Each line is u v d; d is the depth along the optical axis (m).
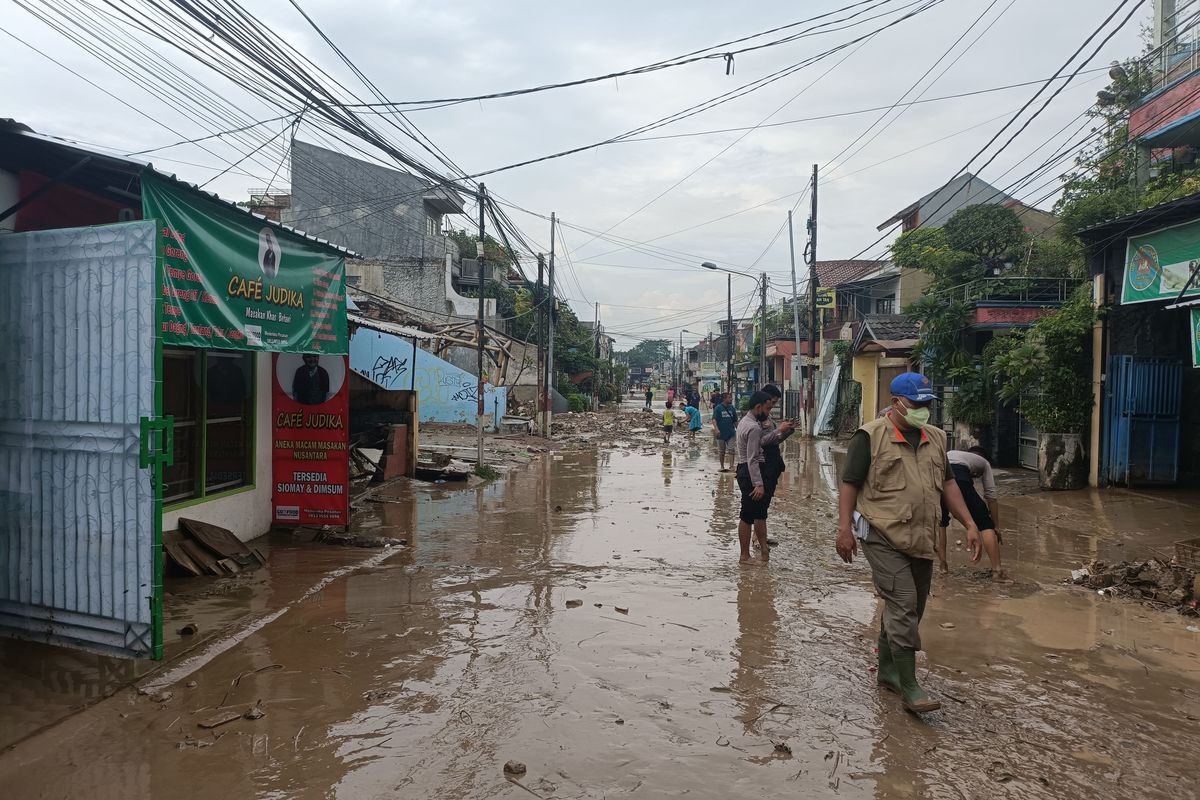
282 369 8.33
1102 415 12.25
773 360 42.81
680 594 6.34
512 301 39.88
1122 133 17.19
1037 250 20.11
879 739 3.71
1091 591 6.55
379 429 13.21
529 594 6.27
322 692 4.17
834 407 27.89
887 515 4.10
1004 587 6.66
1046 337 12.62
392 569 7.07
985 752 3.59
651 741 3.64
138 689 4.12
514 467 16.52
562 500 11.82
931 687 4.39
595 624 5.46
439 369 27.80
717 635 5.26
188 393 7.04
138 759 3.39
